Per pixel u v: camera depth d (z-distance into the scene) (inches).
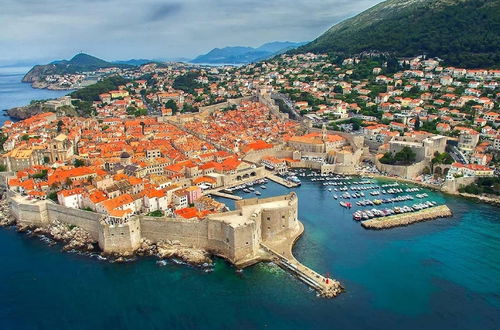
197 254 6673.2
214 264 6530.5
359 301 5615.2
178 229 6929.1
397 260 6668.3
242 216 6899.6
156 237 7066.9
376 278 6151.6
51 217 7800.2
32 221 7795.3
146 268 6437.0
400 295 5753.0
